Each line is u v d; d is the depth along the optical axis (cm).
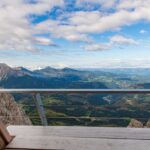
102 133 217
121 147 188
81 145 193
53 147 192
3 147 194
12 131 228
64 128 234
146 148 186
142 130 222
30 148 193
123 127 232
